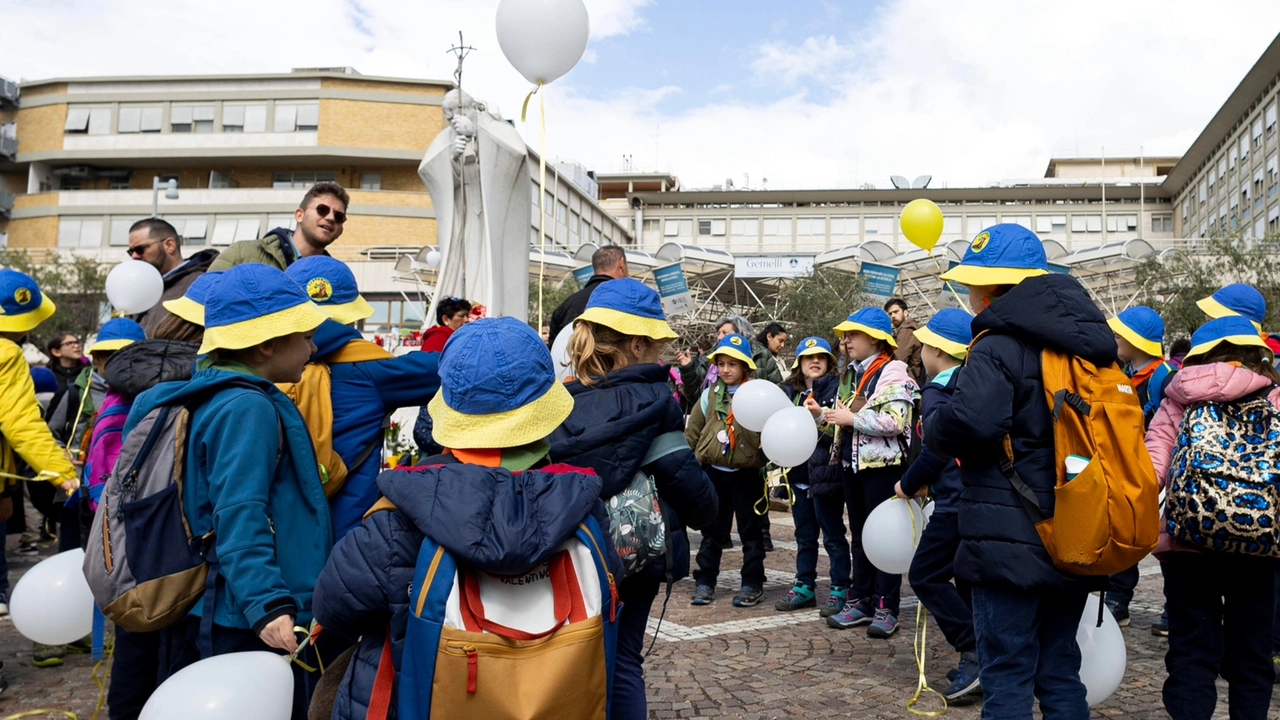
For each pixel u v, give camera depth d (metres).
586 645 1.81
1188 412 3.46
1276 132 55.50
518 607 1.83
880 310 5.58
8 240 57.84
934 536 4.18
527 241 10.37
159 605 2.40
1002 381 2.81
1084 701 2.86
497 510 1.81
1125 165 90.31
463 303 5.98
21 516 9.10
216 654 2.41
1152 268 34.75
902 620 5.87
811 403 5.18
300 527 2.54
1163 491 3.52
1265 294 33.56
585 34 5.64
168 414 2.51
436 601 1.77
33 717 4.16
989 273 3.07
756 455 6.22
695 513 2.72
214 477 2.38
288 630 2.30
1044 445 2.82
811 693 4.33
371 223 55.06
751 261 39.38
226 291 2.54
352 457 3.05
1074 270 35.06
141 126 57.66
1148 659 4.88
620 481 2.51
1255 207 59.31
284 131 56.69
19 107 59.06
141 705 2.81
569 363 2.81
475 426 2.02
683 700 4.24
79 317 40.38
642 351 2.81
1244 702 3.40
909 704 4.12
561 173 66.44
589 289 5.48
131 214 56.94
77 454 6.23
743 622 5.86
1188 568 3.47
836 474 5.77
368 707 1.89
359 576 1.88
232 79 57.31
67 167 58.59
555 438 2.51
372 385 3.13
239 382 2.50
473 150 9.95
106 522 2.46
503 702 1.72
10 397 4.61
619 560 2.06
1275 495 3.26
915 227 5.41
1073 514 2.67
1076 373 2.80
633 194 82.50
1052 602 2.90
